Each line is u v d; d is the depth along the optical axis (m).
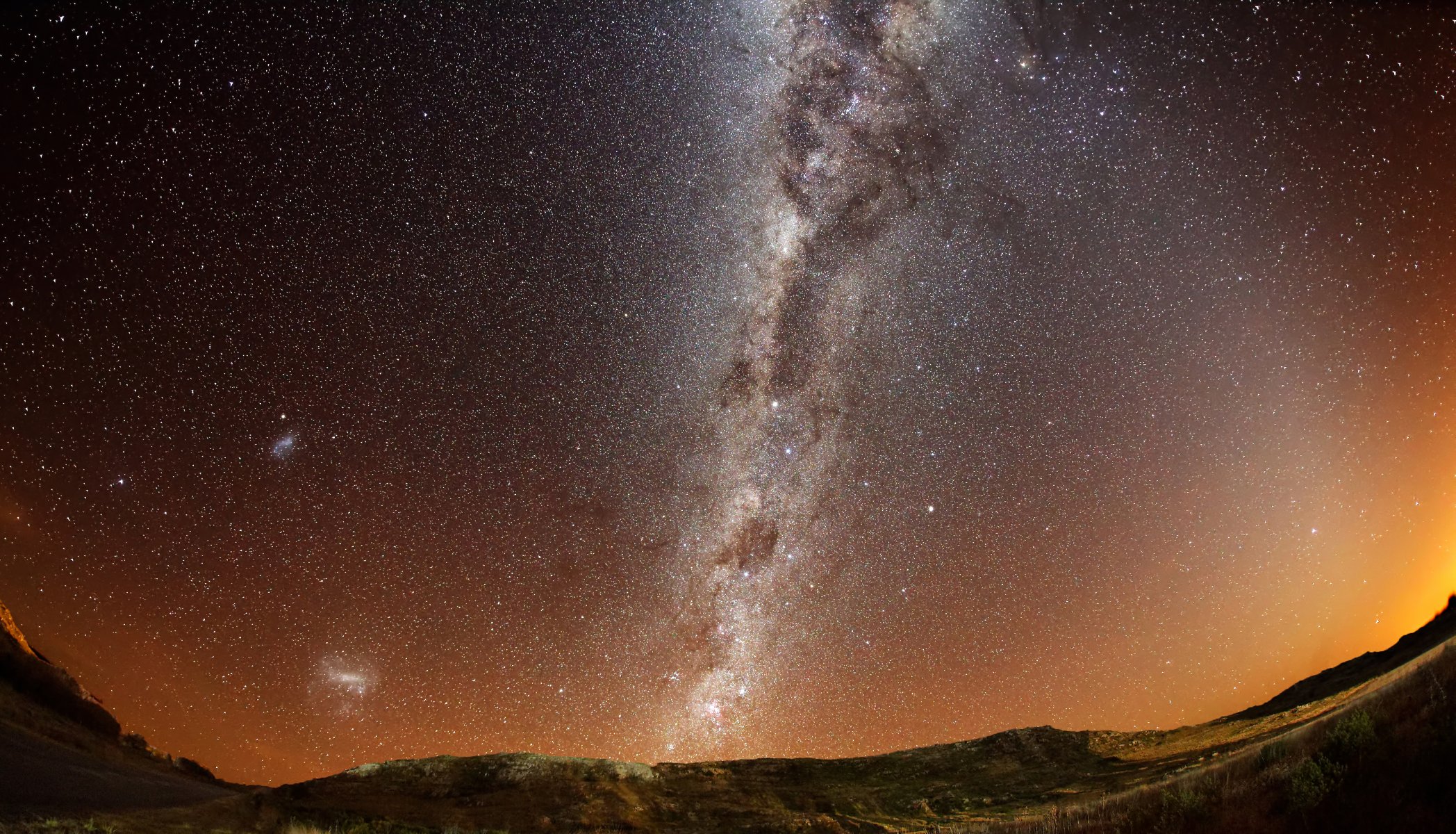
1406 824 8.83
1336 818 9.44
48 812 12.34
